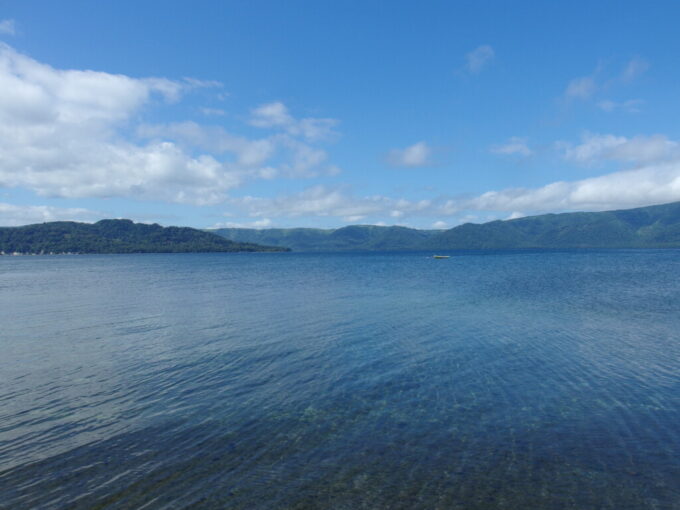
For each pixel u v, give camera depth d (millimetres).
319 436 12602
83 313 35375
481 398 15422
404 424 13359
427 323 29125
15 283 68875
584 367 18844
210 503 9531
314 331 26812
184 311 35812
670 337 24469
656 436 12375
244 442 12258
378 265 125188
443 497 9750
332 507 9398
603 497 9695
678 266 101438
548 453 11555
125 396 15828
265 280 69625
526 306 36688
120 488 10094
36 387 16859
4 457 11477
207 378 17781
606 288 51469
